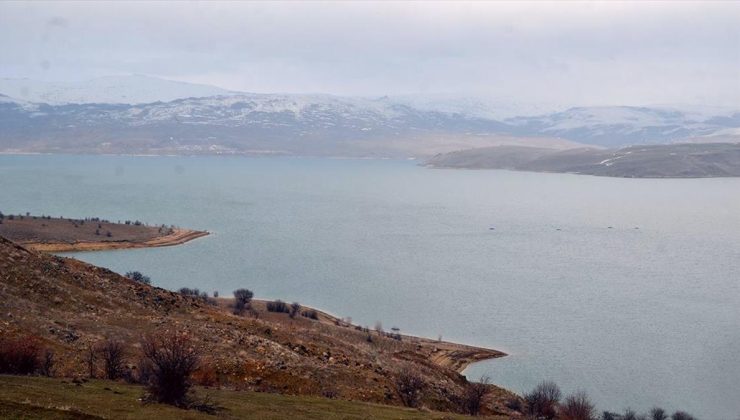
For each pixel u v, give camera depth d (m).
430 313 124.88
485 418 40.16
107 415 26.94
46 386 30.75
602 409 75.12
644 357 97.38
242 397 35.56
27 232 183.38
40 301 50.22
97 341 43.31
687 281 163.25
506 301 137.12
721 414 75.62
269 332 58.00
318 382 44.50
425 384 51.62
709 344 105.12
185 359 32.31
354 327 106.25
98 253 176.00
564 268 181.88
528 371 89.31
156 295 62.44
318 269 172.25
